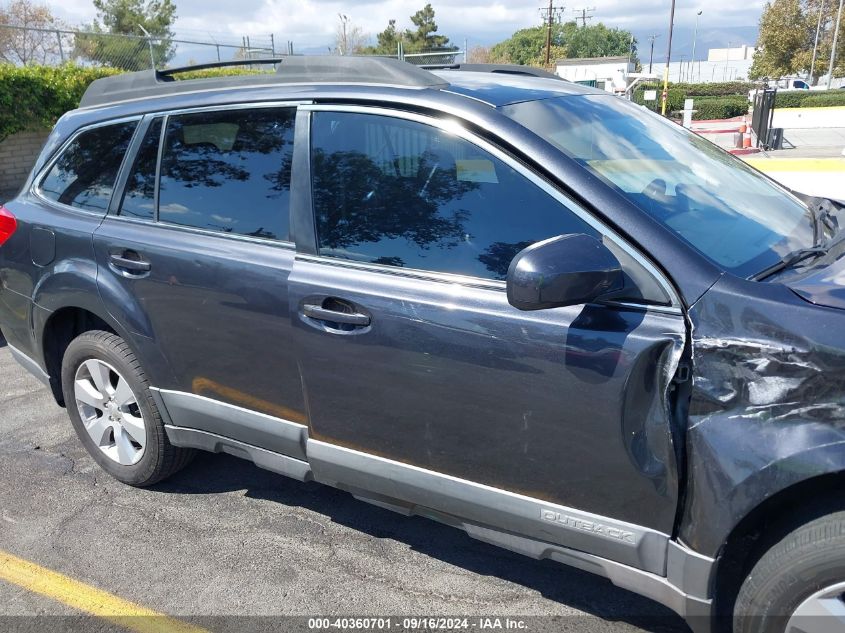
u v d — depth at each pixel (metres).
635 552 2.21
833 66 54.38
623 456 2.15
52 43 15.93
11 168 14.38
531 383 2.26
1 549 3.19
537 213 2.36
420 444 2.55
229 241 2.94
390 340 2.50
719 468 1.99
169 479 3.76
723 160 3.14
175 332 3.12
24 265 3.63
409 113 2.60
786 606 1.97
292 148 2.84
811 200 3.13
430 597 2.83
